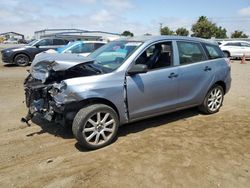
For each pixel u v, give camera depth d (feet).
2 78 39.04
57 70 14.90
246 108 23.52
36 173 12.97
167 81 17.37
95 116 14.97
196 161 13.99
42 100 15.87
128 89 15.71
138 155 14.56
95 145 15.08
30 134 17.38
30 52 55.67
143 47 16.66
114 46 18.08
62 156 14.57
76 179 12.44
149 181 12.28
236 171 13.19
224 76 21.17
